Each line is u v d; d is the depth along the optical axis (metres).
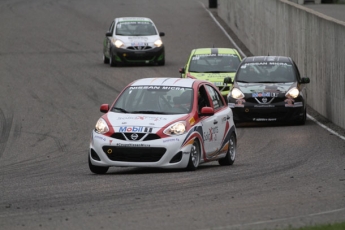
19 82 108.06
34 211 35.41
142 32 124.31
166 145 47.22
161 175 46.69
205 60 92.25
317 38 88.19
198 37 152.75
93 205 36.53
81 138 73.56
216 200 37.31
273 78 81.62
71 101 95.44
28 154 64.88
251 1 137.25
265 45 124.88
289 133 73.56
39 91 101.81
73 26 164.00
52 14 180.00
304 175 46.88
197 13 184.38
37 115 86.75
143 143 47.22
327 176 46.31
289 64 83.19
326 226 29.58
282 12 110.69
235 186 41.94
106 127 48.31
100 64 124.56
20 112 88.62
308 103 94.69
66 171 52.84
